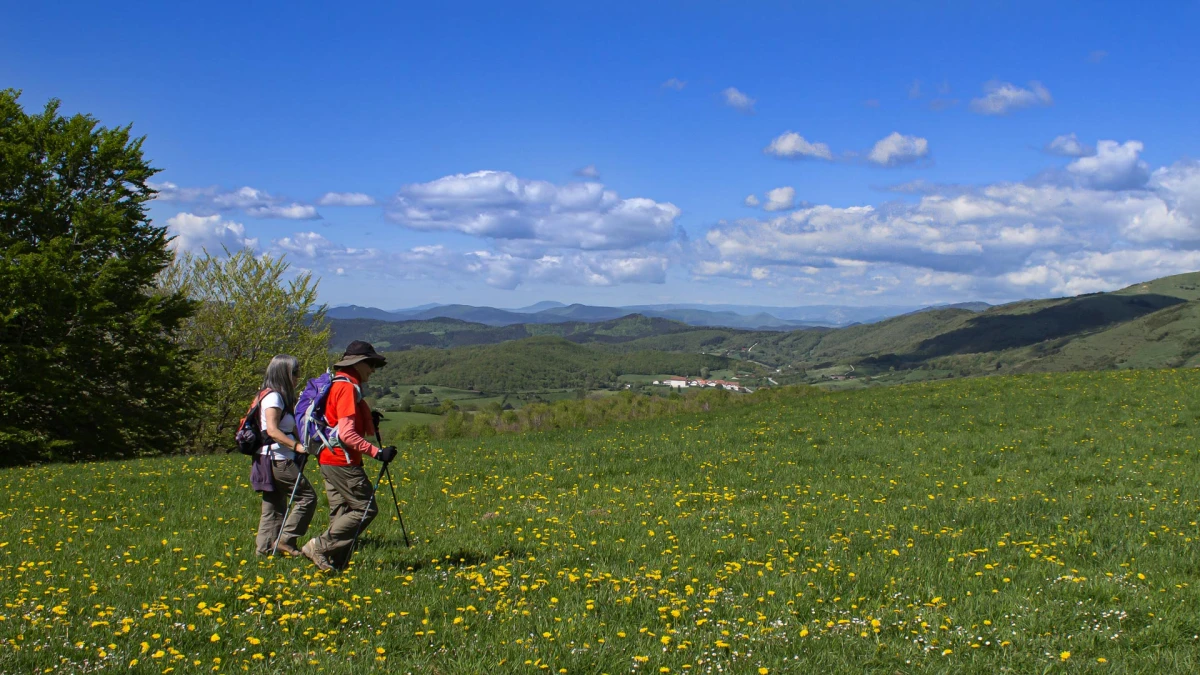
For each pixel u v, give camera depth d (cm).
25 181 3162
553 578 859
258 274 4550
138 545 1043
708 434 2545
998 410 2836
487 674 550
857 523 1179
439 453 2212
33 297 2919
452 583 834
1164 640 632
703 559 964
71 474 1816
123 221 3347
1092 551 962
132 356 3322
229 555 957
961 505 1294
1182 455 1883
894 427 2583
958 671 565
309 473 1811
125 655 580
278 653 602
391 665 567
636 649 614
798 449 2145
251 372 4353
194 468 1948
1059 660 584
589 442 2409
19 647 578
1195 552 916
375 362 911
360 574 860
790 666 570
